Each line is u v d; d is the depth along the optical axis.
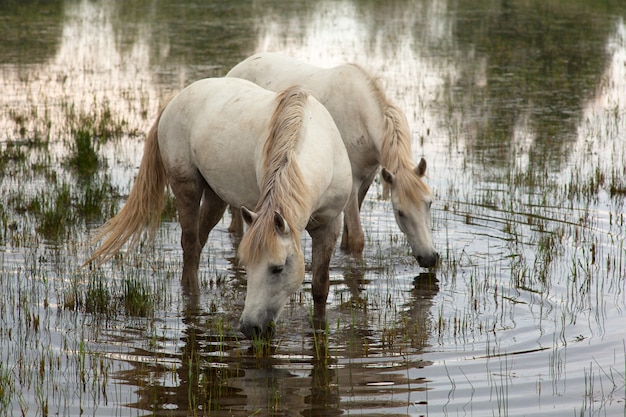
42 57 31.77
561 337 9.54
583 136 20.84
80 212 14.80
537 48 35.16
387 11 49.00
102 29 39.66
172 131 11.08
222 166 10.20
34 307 10.47
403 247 13.54
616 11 47.59
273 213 8.24
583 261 12.30
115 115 22.73
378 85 12.30
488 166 18.17
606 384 8.20
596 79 28.64
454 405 7.75
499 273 12.00
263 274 8.30
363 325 10.13
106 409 7.64
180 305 10.84
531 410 7.62
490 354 9.09
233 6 50.94
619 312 10.27
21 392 7.96
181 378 8.41
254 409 7.66
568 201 15.64
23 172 17.31
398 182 11.45
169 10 48.12
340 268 12.55
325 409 7.66
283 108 9.28
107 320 10.16
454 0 54.97
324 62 30.72
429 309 10.71
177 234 14.08
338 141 9.81
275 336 9.72
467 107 24.14
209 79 11.34
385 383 8.29
